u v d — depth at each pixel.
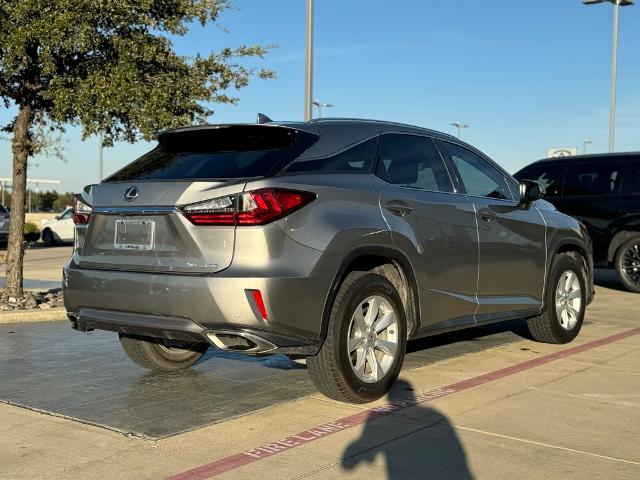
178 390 5.48
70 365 6.36
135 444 4.23
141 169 5.23
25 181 9.66
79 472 3.81
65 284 5.15
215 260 4.46
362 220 4.95
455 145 6.28
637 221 11.36
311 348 4.68
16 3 8.41
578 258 7.62
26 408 4.98
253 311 4.34
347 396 4.91
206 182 4.58
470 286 5.96
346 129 5.31
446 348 6.99
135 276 4.70
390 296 5.12
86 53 9.12
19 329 8.23
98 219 5.02
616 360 6.47
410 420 4.68
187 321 4.52
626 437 4.37
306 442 4.26
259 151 4.93
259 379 5.83
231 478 3.72
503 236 6.31
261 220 4.42
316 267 4.58
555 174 12.24
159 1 9.04
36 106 9.79
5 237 24.28
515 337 7.59
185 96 9.28
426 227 5.50
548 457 4.03
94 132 8.92
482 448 4.16
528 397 5.23
